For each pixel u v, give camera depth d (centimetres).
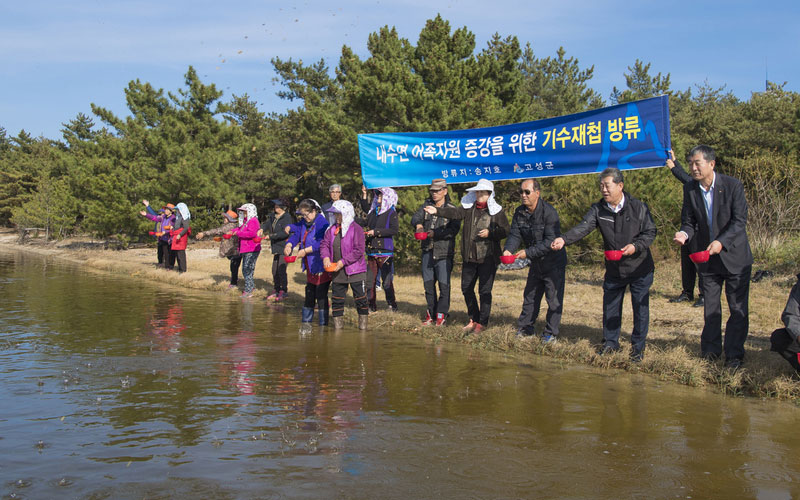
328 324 827
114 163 2745
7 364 549
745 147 2695
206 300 1057
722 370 535
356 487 296
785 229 1352
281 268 1059
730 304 552
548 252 656
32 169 5438
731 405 468
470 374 549
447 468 325
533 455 349
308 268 827
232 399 449
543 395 484
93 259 2003
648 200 1337
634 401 472
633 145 713
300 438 366
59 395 451
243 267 1125
